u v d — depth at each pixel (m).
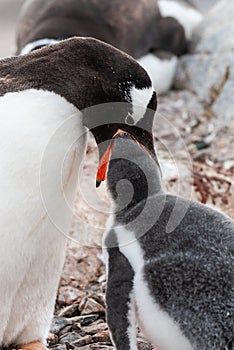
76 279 16.50
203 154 22.25
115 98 12.55
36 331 13.88
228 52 26.59
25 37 26.48
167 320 11.74
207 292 11.60
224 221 12.25
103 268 16.73
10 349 13.91
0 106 12.39
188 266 11.76
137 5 28.27
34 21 26.56
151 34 28.39
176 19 28.94
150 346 13.73
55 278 13.62
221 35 27.67
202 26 29.33
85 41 12.67
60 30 25.72
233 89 25.47
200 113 25.61
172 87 28.27
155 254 11.93
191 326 11.62
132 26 27.72
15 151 12.23
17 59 12.98
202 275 11.67
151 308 11.79
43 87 12.41
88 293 16.00
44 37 25.34
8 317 13.30
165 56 28.23
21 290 13.23
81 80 12.47
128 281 11.85
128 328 11.74
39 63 12.62
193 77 27.45
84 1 27.19
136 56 27.80
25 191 12.36
